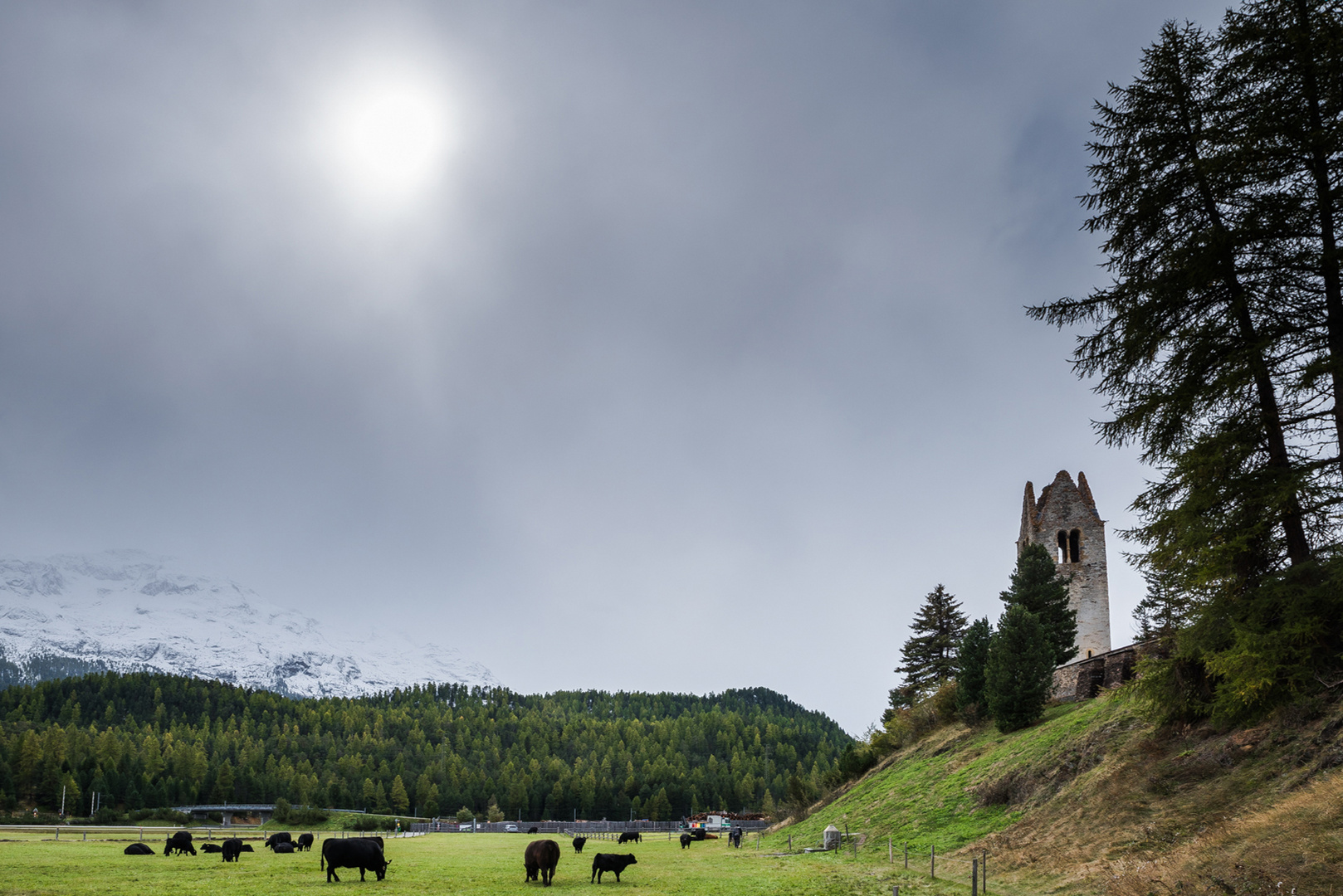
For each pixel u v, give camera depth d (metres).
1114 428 24.39
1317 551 21.78
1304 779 20.80
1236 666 21.05
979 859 30.77
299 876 33.47
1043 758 36.47
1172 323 24.20
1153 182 24.58
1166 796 25.58
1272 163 22.09
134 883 29.62
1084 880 23.33
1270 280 23.03
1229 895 17.53
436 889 28.88
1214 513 22.39
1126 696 28.64
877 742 68.62
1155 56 24.39
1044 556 63.25
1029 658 49.31
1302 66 21.19
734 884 30.31
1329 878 16.05
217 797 187.00
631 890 28.84
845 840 44.00
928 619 85.88
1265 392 22.62
